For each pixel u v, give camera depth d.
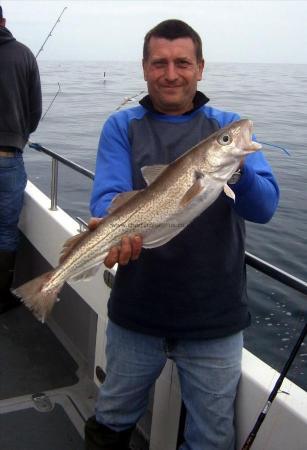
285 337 4.24
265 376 2.00
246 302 2.02
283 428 1.85
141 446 2.60
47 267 4.01
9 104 3.62
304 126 17.67
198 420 2.03
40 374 3.16
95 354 2.94
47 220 3.68
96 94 26.66
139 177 1.96
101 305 2.82
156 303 1.96
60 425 2.72
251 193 1.77
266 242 6.67
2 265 3.78
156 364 2.09
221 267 1.91
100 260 1.88
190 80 1.94
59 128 17.22
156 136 1.97
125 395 2.14
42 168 11.08
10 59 3.59
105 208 1.91
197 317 1.94
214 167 1.71
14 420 2.73
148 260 1.93
